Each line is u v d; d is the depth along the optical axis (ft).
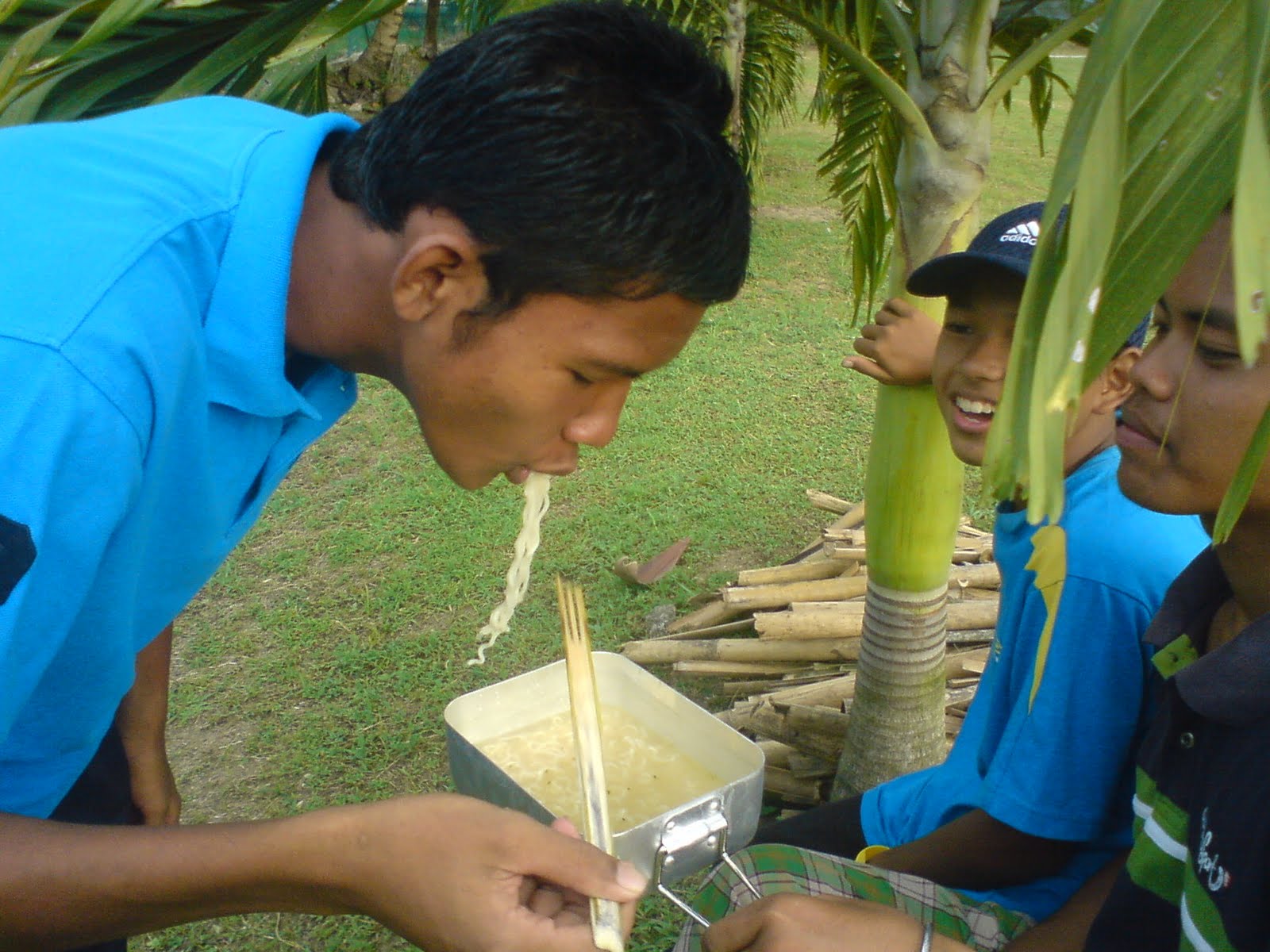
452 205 3.46
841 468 16.05
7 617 3.06
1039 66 9.18
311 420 4.61
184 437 3.89
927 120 7.22
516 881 3.51
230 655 11.96
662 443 16.74
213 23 6.41
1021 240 5.94
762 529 14.29
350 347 4.14
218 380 3.97
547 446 3.97
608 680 6.95
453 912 3.47
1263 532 3.62
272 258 3.88
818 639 10.99
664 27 3.63
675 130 3.41
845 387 19.12
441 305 3.62
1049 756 5.19
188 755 10.50
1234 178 2.31
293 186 3.95
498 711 6.59
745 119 26.61
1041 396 2.08
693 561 13.57
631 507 14.82
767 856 5.48
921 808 6.41
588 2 3.66
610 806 6.07
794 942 4.35
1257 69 1.99
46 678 4.21
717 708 10.99
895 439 7.93
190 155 3.93
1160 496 3.61
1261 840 3.39
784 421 17.66
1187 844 3.79
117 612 4.03
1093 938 4.28
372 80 36.22
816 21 7.78
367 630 12.32
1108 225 2.12
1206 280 3.30
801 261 26.71
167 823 6.39
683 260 3.48
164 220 3.66
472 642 12.03
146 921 3.47
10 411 3.06
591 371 3.72
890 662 8.58
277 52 6.49
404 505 14.93
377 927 8.48
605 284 3.47
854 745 9.05
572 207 3.32
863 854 6.18
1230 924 3.50
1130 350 5.26
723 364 20.08
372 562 13.66
